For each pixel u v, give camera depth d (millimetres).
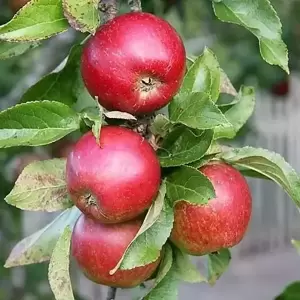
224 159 495
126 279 467
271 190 2842
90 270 466
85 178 424
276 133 2729
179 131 464
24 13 428
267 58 484
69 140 1032
